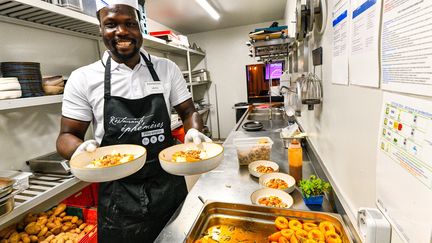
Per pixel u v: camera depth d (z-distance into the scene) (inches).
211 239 31.1
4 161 54.5
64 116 41.3
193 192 43.1
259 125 92.6
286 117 109.6
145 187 42.8
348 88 29.4
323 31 41.5
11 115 55.9
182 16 140.9
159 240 30.9
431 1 14.0
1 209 37.4
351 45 27.6
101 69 42.1
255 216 34.0
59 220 57.2
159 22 152.5
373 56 21.9
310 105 47.5
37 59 62.2
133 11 39.0
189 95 52.1
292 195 40.8
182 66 181.9
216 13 139.9
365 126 24.8
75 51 74.4
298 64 76.9
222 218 34.5
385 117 20.3
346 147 31.2
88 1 62.0
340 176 34.4
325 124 43.1
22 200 44.1
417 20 15.4
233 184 46.2
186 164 30.6
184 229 32.9
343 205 31.0
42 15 54.2
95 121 44.2
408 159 17.2
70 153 36.6
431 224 15.1
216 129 197.8
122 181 42.2
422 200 15.9
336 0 33.1
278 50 101.9
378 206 22.2
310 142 59.6
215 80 191.2
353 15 26.6
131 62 42.6
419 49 15.4
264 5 133.5
